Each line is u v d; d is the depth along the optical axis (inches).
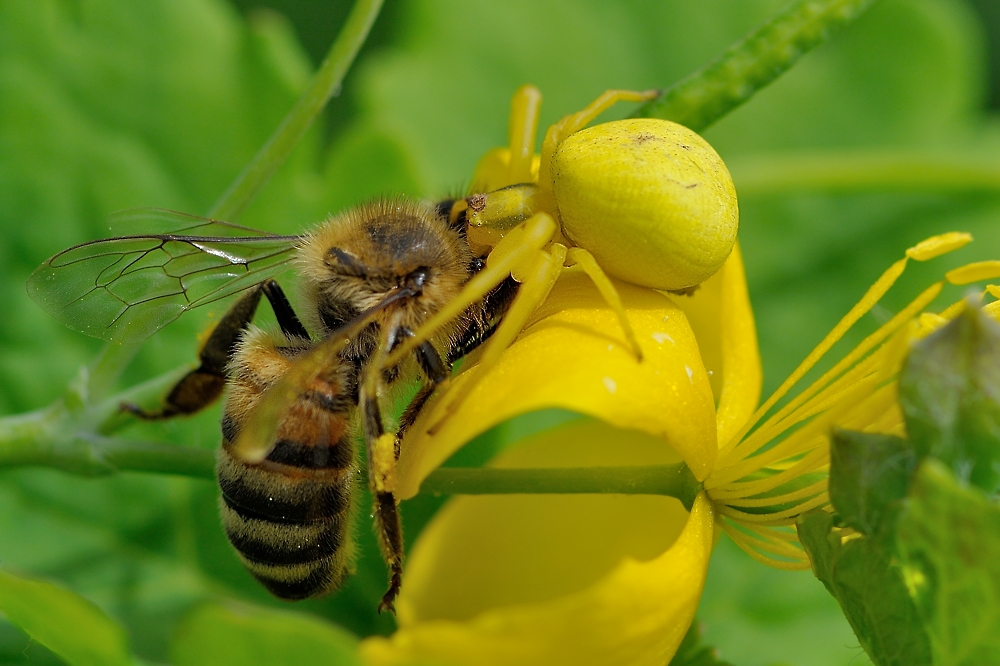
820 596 4.7
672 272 4.1
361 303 4.3
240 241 4.5
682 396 4.0
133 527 4.7
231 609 3.9
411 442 4.2
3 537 4.6
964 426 3.9
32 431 4.4
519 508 4.3
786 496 4.1
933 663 4.0
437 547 4.3
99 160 4.8
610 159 4.1
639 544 4.3
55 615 4.0
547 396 3.9
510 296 4.3
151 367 4.8
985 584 3.9
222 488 4.3
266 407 4.0
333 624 4.6
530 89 4.3
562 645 3.9
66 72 4.8
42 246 4.8
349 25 4.4
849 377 4.2
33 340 4.8
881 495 3.9
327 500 4.3
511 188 4.3
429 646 3.9
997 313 4.1
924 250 4.2
